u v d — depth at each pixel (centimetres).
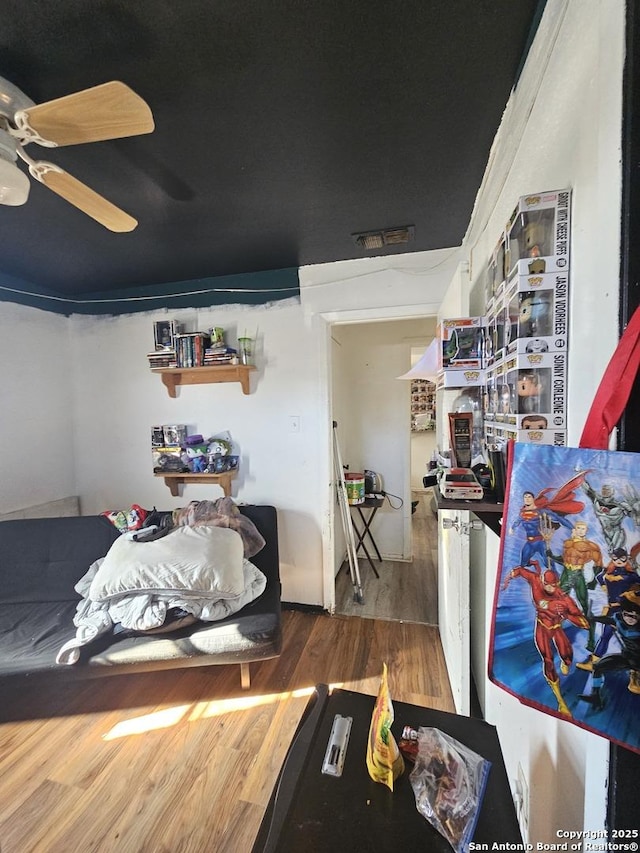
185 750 153
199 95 104
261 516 243
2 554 218
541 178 86
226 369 250
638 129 48
